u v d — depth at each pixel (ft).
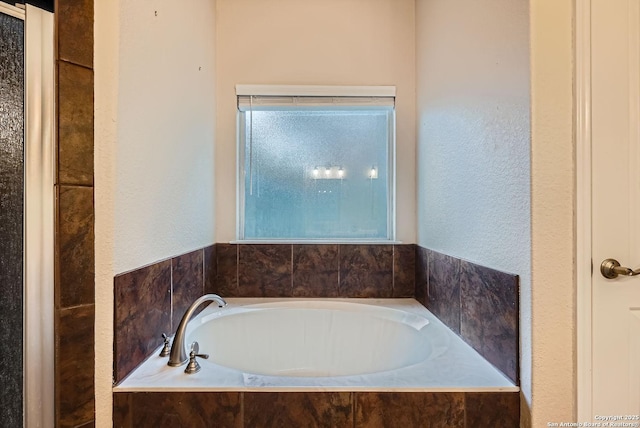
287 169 6.53
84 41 2.93
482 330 3.75
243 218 6.53
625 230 3.00
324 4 6.32
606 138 2.99
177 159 4.44
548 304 2.99
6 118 2.62
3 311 2.62
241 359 5.39
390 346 5.29
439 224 5.05
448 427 3.10
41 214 2.73
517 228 3.18
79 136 2.89
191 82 4.91
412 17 6.28
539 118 2.98
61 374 2.78
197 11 5.16
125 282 3.24
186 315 3.69
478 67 3.85
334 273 6.23
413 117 6.29
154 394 3.08
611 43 3.00
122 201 3.21
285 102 6.31
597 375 2.99
